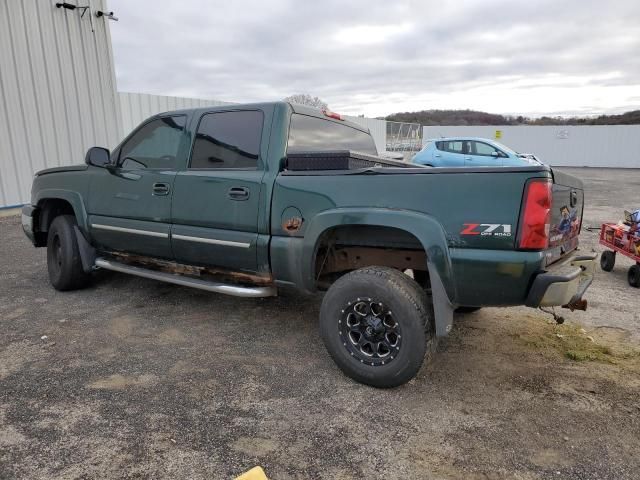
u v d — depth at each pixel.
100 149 4.50
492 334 4.01
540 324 4.25
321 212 3.24
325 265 3.74
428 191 2.91
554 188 2.86
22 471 2.24
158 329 4.08
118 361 3.45
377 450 2.45
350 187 3.16
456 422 2.71
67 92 11.25
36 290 5.18
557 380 3.21
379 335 3.05
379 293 2.96
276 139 3.57
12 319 4.28
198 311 4.55
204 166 3.91
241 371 3.32
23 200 10.58
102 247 4.80
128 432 2.57
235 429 2.62
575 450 2.46
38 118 10.70
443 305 2.88
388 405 2.89
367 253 3.59
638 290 5.39
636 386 3.12
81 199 4.77
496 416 2.78
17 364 3.38
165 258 4.25
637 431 2.62
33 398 2.91
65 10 11.08
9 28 10.04
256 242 3.54
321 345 3.79
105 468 2.28
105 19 11.98
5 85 10.03
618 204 12.71
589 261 3.36
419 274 4.09
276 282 3.59
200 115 3.99
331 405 2.88
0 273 5.88
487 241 2.75
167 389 3.05
